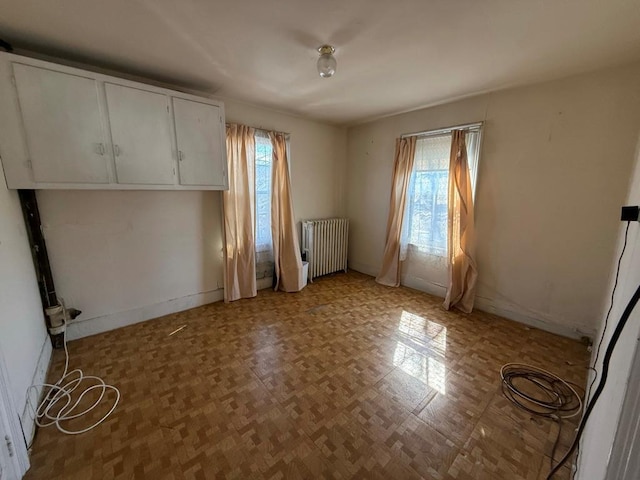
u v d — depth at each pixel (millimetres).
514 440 1461
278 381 1874
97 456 1351
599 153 2188
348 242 4410
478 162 2816
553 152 2398
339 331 2535
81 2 1394
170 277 2814
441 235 3254
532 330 2582
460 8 1433
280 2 1394
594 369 1596
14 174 1760
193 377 1906
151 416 1583
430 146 3207
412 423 1556
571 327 2441
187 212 2836
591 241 2285
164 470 1288
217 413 1605
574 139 2287
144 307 2682
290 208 3463
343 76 2307
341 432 1492
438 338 2430
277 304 3115
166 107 2293
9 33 1688
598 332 2002
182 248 2852
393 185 3564
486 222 2854
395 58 1980
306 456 1359
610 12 1442
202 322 2678
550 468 1313
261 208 3348
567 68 2125
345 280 3949
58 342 2201
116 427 1509
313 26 1603
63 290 2250
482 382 1885
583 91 2211
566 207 2379
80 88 1914
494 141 2717
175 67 2150
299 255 3613
